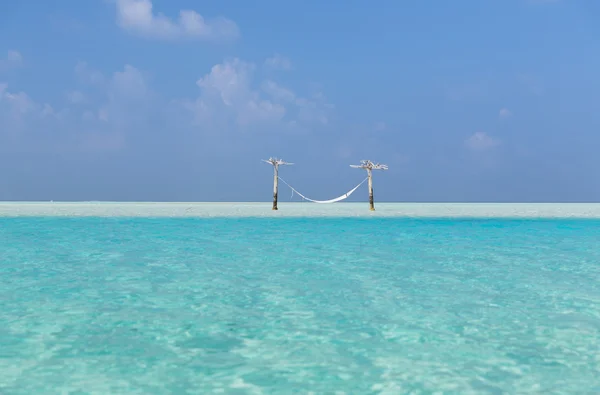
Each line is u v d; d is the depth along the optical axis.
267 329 7.95
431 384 5.81
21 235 23.05
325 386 5.75
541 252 17.56
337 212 42.94
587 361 6.55
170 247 18.53
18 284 11.42
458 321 8.43
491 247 19.08
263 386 5.75
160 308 9.24
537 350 6.97
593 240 21.78
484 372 6.18
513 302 9.82
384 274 12.97
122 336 7.56
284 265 14.38
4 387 5.68
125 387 5.71
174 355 6.75
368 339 7.46
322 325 8.18
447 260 15.48
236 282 11.77
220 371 6.20
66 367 6.31
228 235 23.48
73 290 10.80
